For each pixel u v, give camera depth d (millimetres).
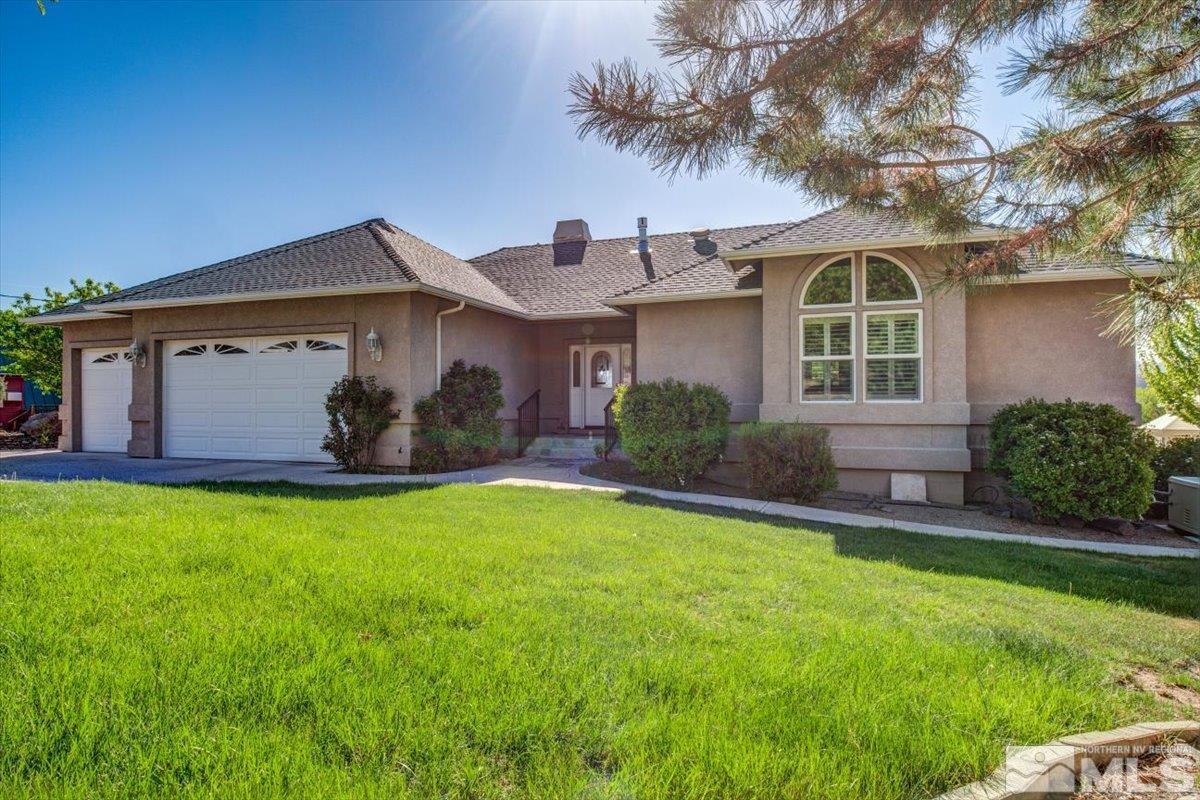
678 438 10500
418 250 14430
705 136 3738
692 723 2463
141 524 5480
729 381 12039
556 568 4777
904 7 3393
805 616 3928
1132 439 8516
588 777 2131
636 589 4320
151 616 3363
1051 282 10195
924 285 10125
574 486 9953
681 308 12406
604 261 17688
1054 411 8891
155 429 13430
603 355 16328
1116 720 2713
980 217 4852
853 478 10758
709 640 3400
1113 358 9984
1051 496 8523
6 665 2707
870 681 2918
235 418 13039
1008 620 4125
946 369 10109
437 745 2252
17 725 2242
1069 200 4422
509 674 2818
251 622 3312
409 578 4191
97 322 14859
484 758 2215
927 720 2543
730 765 2191
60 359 20547
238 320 12836
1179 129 3492
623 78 3605
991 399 10469
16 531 5086
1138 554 7129
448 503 7758
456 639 3215
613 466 12141
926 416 10133
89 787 1955
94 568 4133
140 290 14078
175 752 2133
